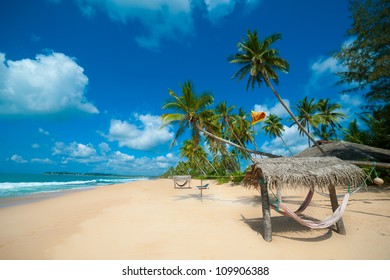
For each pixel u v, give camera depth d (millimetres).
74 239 6523
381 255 5105
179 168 69750
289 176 5996
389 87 14867
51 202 14273
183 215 9336
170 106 16969
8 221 8859
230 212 9742
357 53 15477
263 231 6891
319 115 33062
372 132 22484
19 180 60000
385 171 15648
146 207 11422
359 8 14484
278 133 38906
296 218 5887
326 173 6172
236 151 36969
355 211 8656
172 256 5277
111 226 7824
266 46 16500
